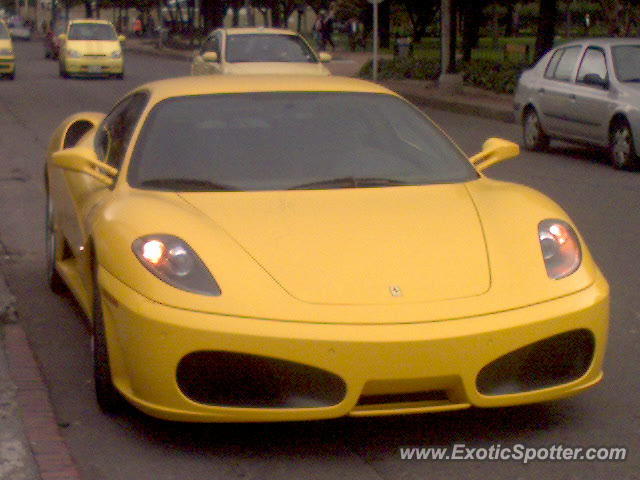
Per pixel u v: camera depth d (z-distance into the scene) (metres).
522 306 4.37
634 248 8.82
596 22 67.00
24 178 12.74
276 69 18.84
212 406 4.25
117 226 4.73
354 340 4.16
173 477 4.28
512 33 71.81
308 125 5.53
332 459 4.43
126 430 4.75
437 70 31.88
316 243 4.57
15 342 5.91
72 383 5.39
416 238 4.64
